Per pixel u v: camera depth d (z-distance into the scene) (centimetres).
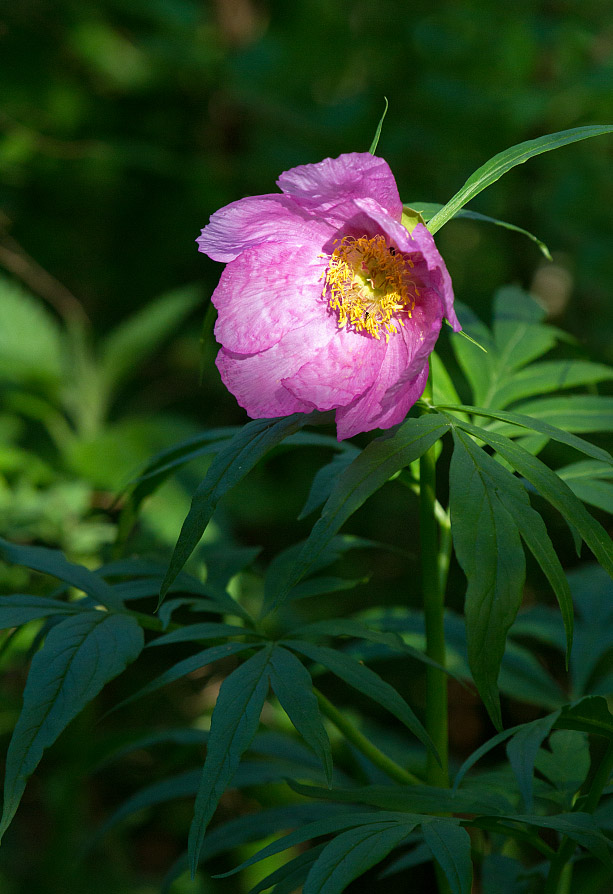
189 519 124
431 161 308
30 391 235
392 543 299
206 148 341
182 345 339
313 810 139
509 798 135
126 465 218
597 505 133
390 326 127
